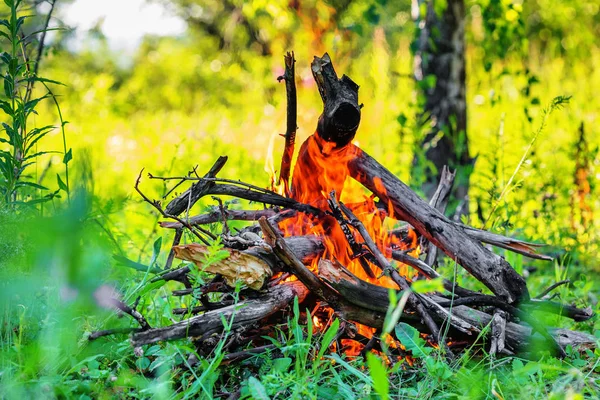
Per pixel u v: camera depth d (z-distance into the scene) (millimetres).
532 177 6434
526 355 3422
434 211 3514
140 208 5836
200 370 3074
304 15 10148
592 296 4770
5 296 2576
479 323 3424
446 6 6809
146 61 17641
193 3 17812
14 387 2768
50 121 12445
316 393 2822
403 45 10367
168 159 9391
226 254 2971
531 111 9867
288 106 3736
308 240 3412
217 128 12461
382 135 8594
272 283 3357
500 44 7191
